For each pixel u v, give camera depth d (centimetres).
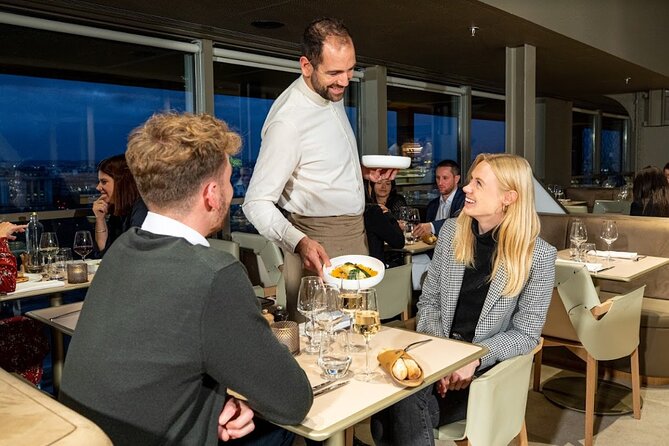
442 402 202
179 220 121
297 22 415
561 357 370
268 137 215
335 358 161
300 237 196
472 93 727
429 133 687
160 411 109
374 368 160
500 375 167
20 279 300
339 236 227
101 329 111
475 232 216
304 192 222
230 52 458
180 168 116
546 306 207
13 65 357
